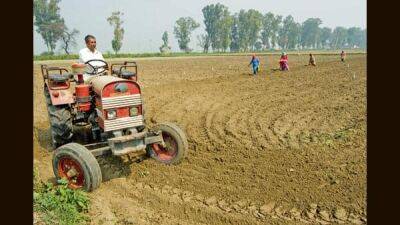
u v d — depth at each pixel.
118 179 6.27
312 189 5.67
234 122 9.64
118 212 5.25
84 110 6.44
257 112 10.79
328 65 29.73
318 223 4.89
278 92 14.50
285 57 25.59
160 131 6.80
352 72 22.23
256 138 8.20
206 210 5.27
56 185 5.94
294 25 137.75
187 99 12.77
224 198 5.59
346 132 8.23
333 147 7.32
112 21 67.69
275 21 126.81
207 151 7.50
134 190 5.92
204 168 6.65
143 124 6.45
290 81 18.30
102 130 6.30
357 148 7.09
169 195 5.73
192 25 96.38
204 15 103.25
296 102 12.23
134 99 6.22
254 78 20.14
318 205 5.27
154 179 6.28
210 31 103.25
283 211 5.21
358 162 6.36
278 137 8.24
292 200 5.44
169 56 70.69
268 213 5.16
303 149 7.27
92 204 5.36
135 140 6.11
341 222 4.86
